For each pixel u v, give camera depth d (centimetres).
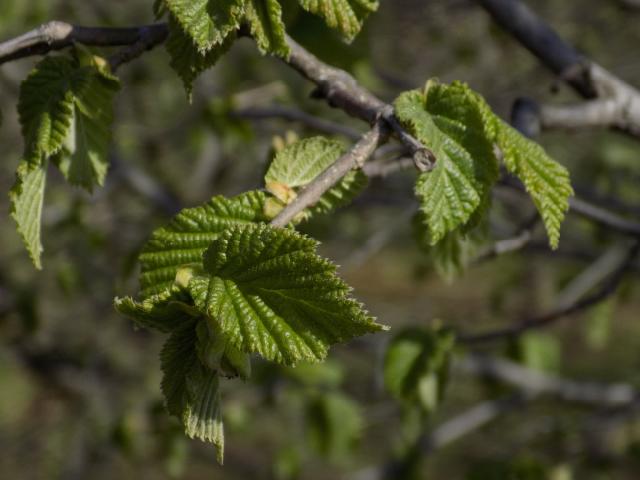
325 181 196
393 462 720
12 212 219
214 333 172
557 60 387
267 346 167
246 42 759
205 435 175
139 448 667
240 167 893
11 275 851
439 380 388
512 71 848
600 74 377
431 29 791
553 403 846
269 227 172
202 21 195
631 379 895
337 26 219
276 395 655
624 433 710
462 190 212
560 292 809
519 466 530
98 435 920
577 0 821
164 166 907
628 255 416
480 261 375
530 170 216
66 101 221
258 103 591
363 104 244
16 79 705
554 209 216
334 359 677
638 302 1503
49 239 812
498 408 712
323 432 633
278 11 206
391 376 385
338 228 868
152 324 176
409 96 218
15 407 1134
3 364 1060
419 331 390
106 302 856
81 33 225
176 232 201
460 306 1311
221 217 202
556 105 366
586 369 1280
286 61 250
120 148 765
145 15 879
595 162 815
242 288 173
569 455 650
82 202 721
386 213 1007
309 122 469
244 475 1043
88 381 955
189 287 175
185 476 1152
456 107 217
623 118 377
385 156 360
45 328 888
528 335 647
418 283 806
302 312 168
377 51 820
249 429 759
